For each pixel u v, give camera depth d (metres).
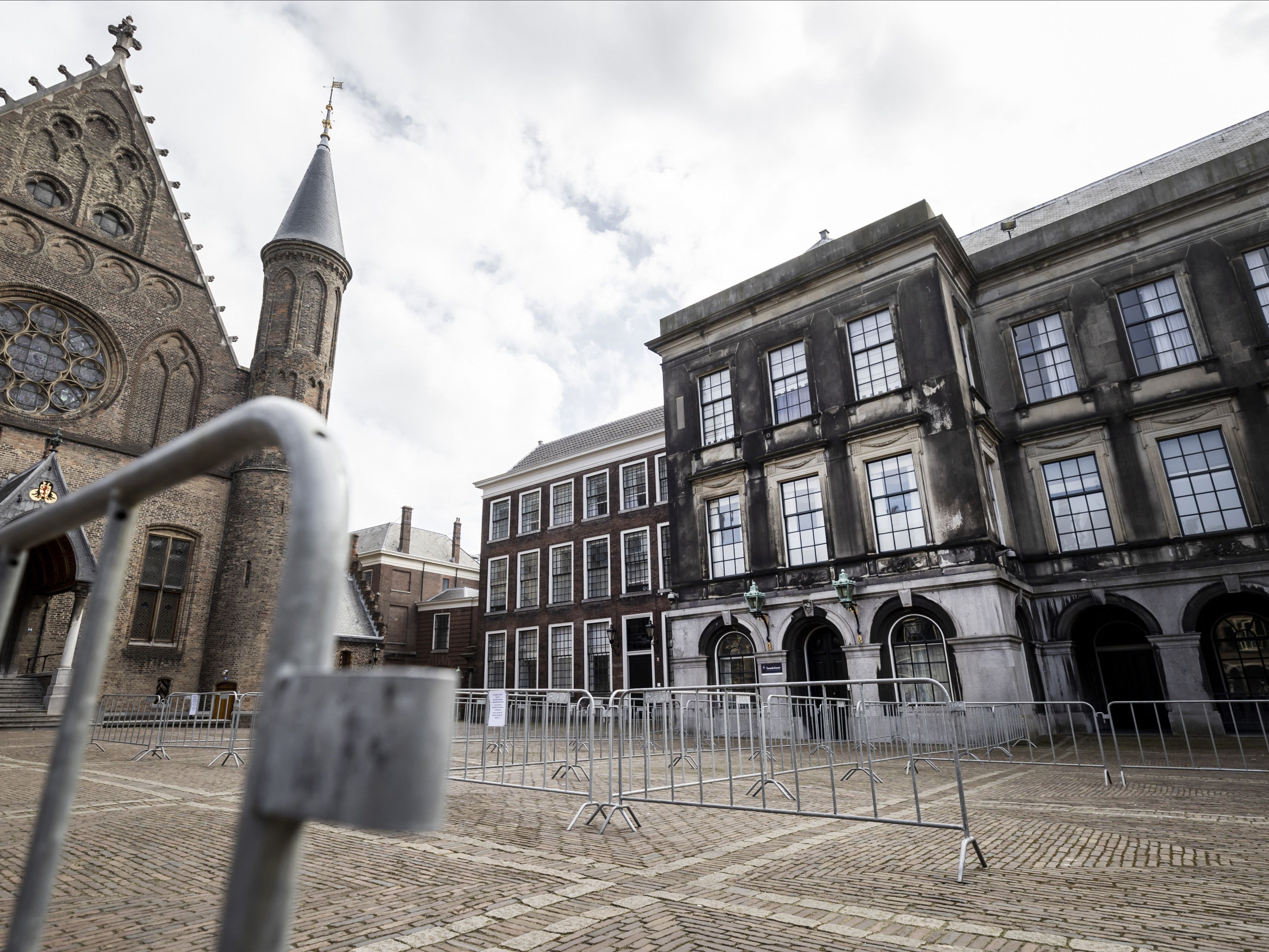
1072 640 17.44
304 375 27.19
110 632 1.07
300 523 0.73
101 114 25.95
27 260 22.98
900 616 17.20
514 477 33.56
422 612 41.44
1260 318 16.58
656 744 15.65
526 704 9.83
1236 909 4.37
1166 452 17.19
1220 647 15.98
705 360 23.11
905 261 19.23
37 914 0.96
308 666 0.67
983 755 13.48
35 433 22.17
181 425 25.61
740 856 5.89
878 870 5.42
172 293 26.39
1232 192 17.30
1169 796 8.42
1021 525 18.64
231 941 0.60
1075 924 4.16
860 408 19.22
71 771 1.00
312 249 28.42
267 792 0.62
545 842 6.43
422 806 0.52
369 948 3.85
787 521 20.09
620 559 28.78
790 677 18.52
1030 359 19.77
